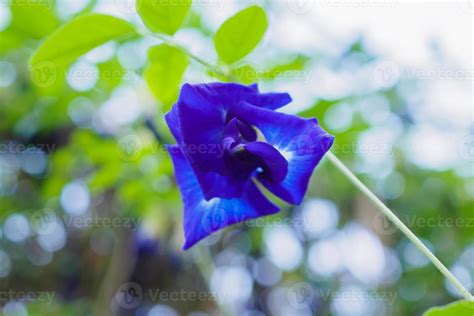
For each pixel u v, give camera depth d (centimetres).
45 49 29
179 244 48
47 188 50
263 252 69
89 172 52
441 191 61
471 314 24
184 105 27
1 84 56
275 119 26
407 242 67
